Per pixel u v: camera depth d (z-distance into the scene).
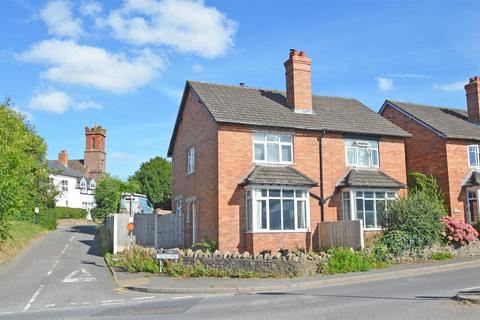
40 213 46.59
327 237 23.34
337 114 28.06
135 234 26.95
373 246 20.48
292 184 23.27
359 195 25.38
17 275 19.86
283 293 14.02
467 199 30.03
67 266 22.22
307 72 27.25
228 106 24.94
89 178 81.25
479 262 20.84
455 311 10.11
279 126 24.53
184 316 10.82
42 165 47.88
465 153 30.61
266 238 22.83
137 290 15.82
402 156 28.16
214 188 23.56
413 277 16.66
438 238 22.30
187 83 27.56
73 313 12.02
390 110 34.31
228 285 15.51
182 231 27.50
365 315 10.00
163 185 62.19
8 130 35.34
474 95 33.88
